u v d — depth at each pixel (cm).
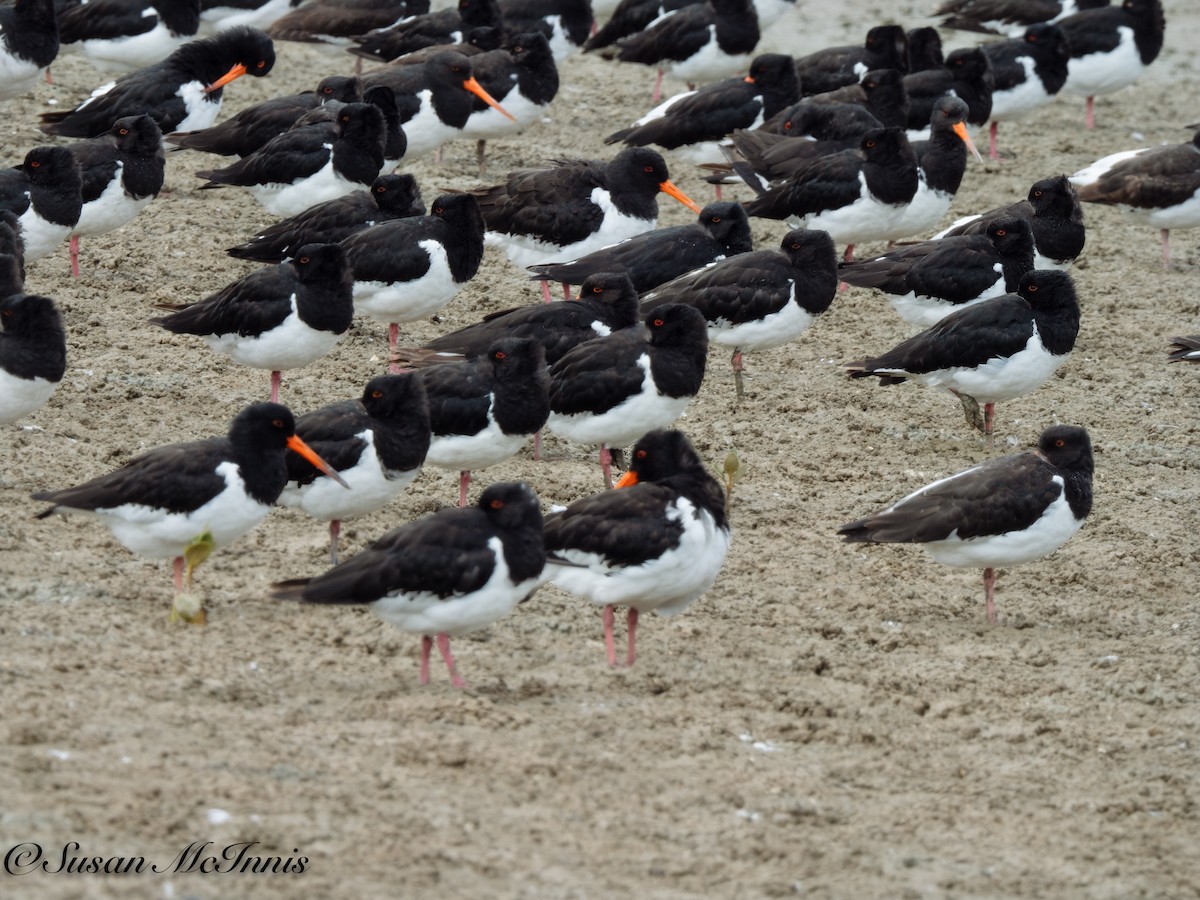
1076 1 3147
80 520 1445
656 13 2984
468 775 1068
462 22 2781
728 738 1190
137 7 2586
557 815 1030
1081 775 1199
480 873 942
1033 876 1045
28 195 1855
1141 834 1121
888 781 1161
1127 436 1877
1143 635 1444
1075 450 1422
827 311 2203
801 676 1320
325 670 1227
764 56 2467
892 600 1477
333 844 948
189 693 1140
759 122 2466
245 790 993
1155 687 1343
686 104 2466
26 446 1575
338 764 1054
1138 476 1778
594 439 1600
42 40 2408
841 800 1116
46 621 1227
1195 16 3675
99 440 1616
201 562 1300
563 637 1349
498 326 1673
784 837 1047
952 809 1127
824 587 1488
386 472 1388
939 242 1948
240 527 1300
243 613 1312
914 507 1400
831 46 3316
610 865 976
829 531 1605
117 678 1143
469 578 1170
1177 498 1728
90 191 1952
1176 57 3444
